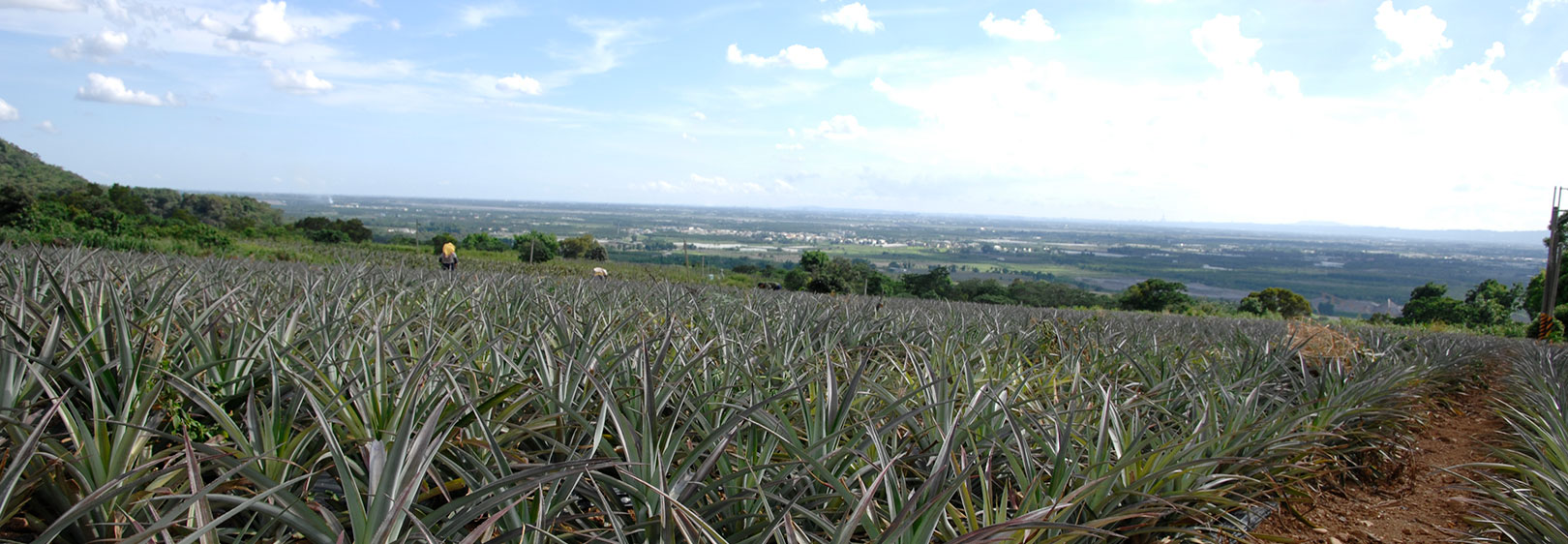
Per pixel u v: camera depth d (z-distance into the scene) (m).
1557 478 4.29
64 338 3.55
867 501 2.25
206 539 2.16
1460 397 9.76
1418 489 5.38
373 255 33.94
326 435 2.27
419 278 9.40
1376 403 6.05
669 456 2.80
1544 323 30.31
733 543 2.59
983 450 3.65
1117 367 6.29
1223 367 6.36
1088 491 3.08
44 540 1.86
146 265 8.32
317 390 2.99
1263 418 4.63
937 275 45.66
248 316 4.06
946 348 5.54
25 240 24.31
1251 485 4.26
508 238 106.06
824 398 3.59
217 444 2.85
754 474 3.00
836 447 3.31
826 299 12.12
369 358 3.79
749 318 7.38
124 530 2.34
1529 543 4.00
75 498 2.42
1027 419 4.02
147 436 2.60
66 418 2.43
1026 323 9.36
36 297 4.27
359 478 2.73
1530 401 7.28
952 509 2.86
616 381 3.89
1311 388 6.05
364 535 2.15
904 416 3.11
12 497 2.25
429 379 3.22
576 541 2.83
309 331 4.11
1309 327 10.38
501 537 2.18
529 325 5.11
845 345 6.07
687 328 5.57
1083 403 4.61
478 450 3.08
